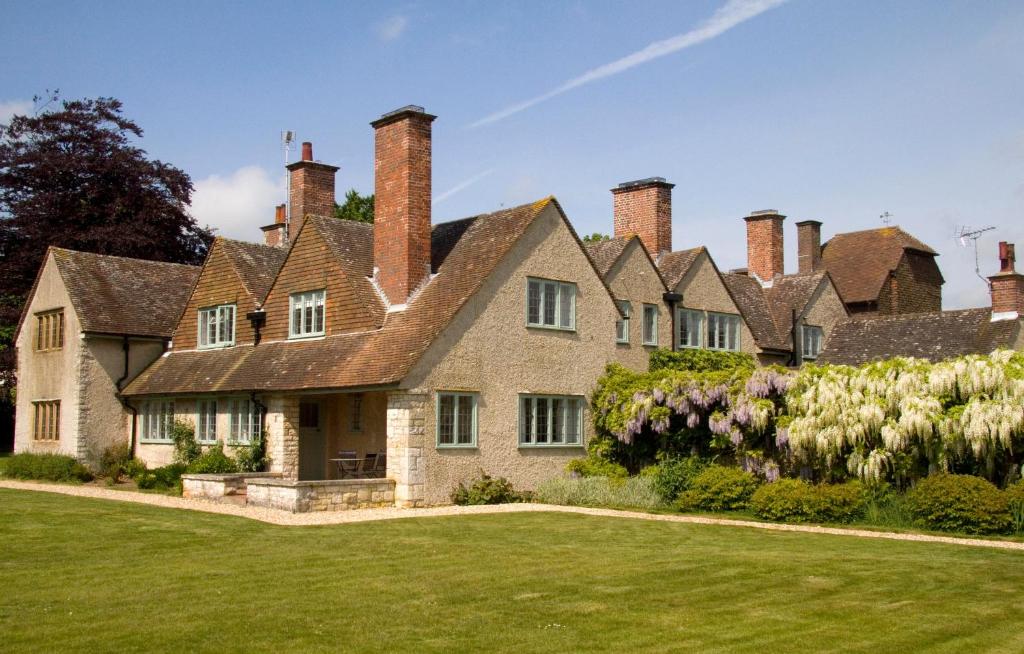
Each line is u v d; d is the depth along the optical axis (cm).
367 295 2503
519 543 1599
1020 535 1686
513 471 2375
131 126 4688
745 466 2231
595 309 2638
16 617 1065
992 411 1814
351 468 2464
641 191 3397
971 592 1196
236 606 1116
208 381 2781
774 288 3866
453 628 1022
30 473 2969
